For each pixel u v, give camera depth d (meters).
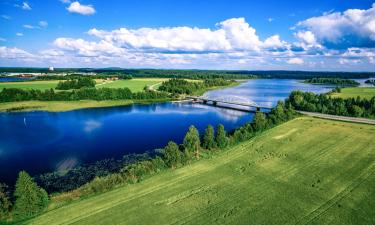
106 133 86.94
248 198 41.91
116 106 148.25
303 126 85.81
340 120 93.88
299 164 55.44
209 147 62.88
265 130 81.00
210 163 55.47
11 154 66.69
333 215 37.47
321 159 58.03
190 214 37.53
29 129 91.94
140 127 96.06
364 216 37.28
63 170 57.09
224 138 64.38
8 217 36.38
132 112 129.12
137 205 39.66
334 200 41.44
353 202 40.84
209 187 45.31
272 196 42.56
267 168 53.25
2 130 90.31
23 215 36.72
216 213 37.81
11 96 147.25
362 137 72.94
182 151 59.75
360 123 89.06
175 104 158.75
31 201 37.06
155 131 90.00
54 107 137.38
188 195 42.72
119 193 43.31
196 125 100.06
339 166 54.28
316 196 42.66
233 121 108.12
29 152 68.12
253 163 55.69
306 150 63.50
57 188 49.03
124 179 47.47
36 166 59.34
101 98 161.62
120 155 65.81
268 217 36.94
